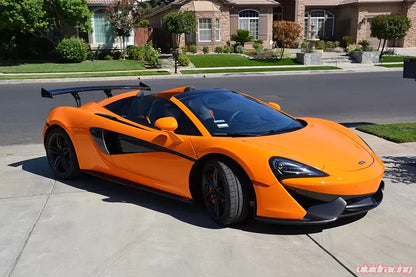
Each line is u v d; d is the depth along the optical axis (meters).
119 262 3.06
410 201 4.14
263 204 3.35
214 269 2.95
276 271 2.91
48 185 4.82
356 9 31.52
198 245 3.30
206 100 4.29
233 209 3.44
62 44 22.73
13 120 9.27
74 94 5.16
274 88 14.66
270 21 30.64
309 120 4.61
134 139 4.24
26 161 5.88
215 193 3.63
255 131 3.90
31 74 18.67
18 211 4.03
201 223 3.71
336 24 34.25
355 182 3.29
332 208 3.27
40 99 12.23
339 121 9.06
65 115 4.91
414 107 10.86
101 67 21.30
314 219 3.25
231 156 3.43
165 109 4.24
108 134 4.52
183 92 4.51
